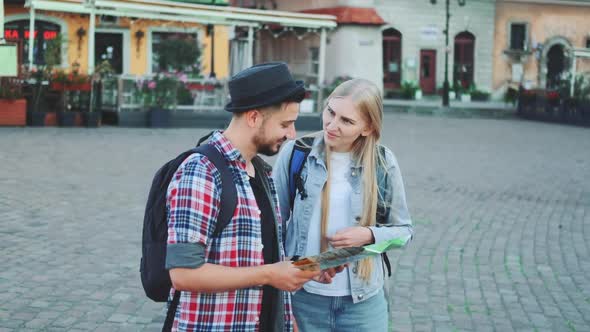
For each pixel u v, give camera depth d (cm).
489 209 1091
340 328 341
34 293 616
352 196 333
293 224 341
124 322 561
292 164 342
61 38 2070
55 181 1140
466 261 782
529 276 732
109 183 1145
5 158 1339
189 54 2700
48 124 1975
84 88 2006
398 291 667
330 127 328
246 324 263
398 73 4031
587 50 3105
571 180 1427
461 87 4106
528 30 4288
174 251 247
